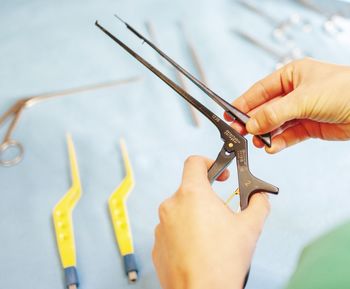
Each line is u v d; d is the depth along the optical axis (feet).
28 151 2.88
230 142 1.80
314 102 1.87
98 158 2.84
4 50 3.51
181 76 3.23
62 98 3.18
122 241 2.41
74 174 2.73
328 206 2.57
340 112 1.93
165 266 1.59
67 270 2.29
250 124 1.86
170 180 2.72
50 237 2.49
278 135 2.22
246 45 3.48
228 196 2.57
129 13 3.76
